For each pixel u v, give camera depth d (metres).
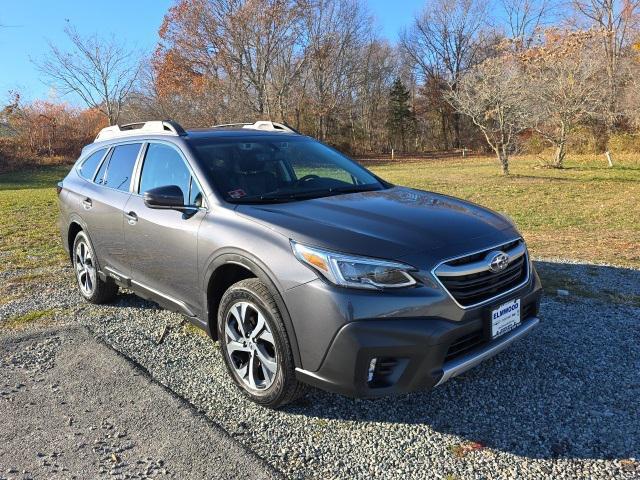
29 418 3.28
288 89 46.00
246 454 2.88
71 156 38.16
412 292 2.84
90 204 5.00
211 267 3.52
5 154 34.78
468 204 3.89
